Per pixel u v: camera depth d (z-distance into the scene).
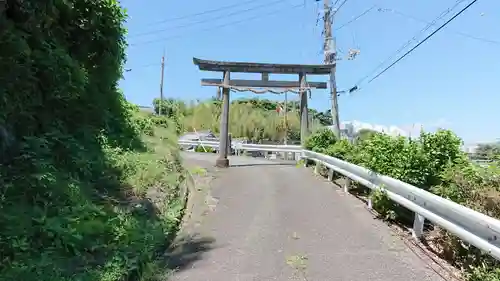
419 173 7.48
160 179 8.76
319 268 5.03
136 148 9.95
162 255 5.66
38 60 5.68
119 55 8.25
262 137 54.31
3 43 5.05
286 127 47.94
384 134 8.89
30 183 4.80
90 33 7.35
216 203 9.25
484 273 4.27
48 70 5.79
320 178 13.68
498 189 5.61
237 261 5.35
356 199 9.48
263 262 5.29
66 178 5.47
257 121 55.34
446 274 4.80
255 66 18.52
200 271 5.01
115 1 7.72
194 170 15.34
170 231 6.62
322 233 6.61
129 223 5.68
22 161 5.10
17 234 4.06
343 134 25.92
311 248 5.83
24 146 5.32
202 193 10.54
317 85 19.23
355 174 9.95
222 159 18.22
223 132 18.58
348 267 5.05
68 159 6.13
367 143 10.54
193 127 50.56
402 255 5.48
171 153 12.72
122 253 4.92
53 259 4.14
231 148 28.59
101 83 8.08
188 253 5.73
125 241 5.26
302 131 20.05
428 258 5.36
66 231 4.53
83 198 5.42
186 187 10.51
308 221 7.41
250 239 6.35
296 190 11.00
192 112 56.72
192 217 7.89
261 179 13.52
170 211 7.43
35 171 5.04
